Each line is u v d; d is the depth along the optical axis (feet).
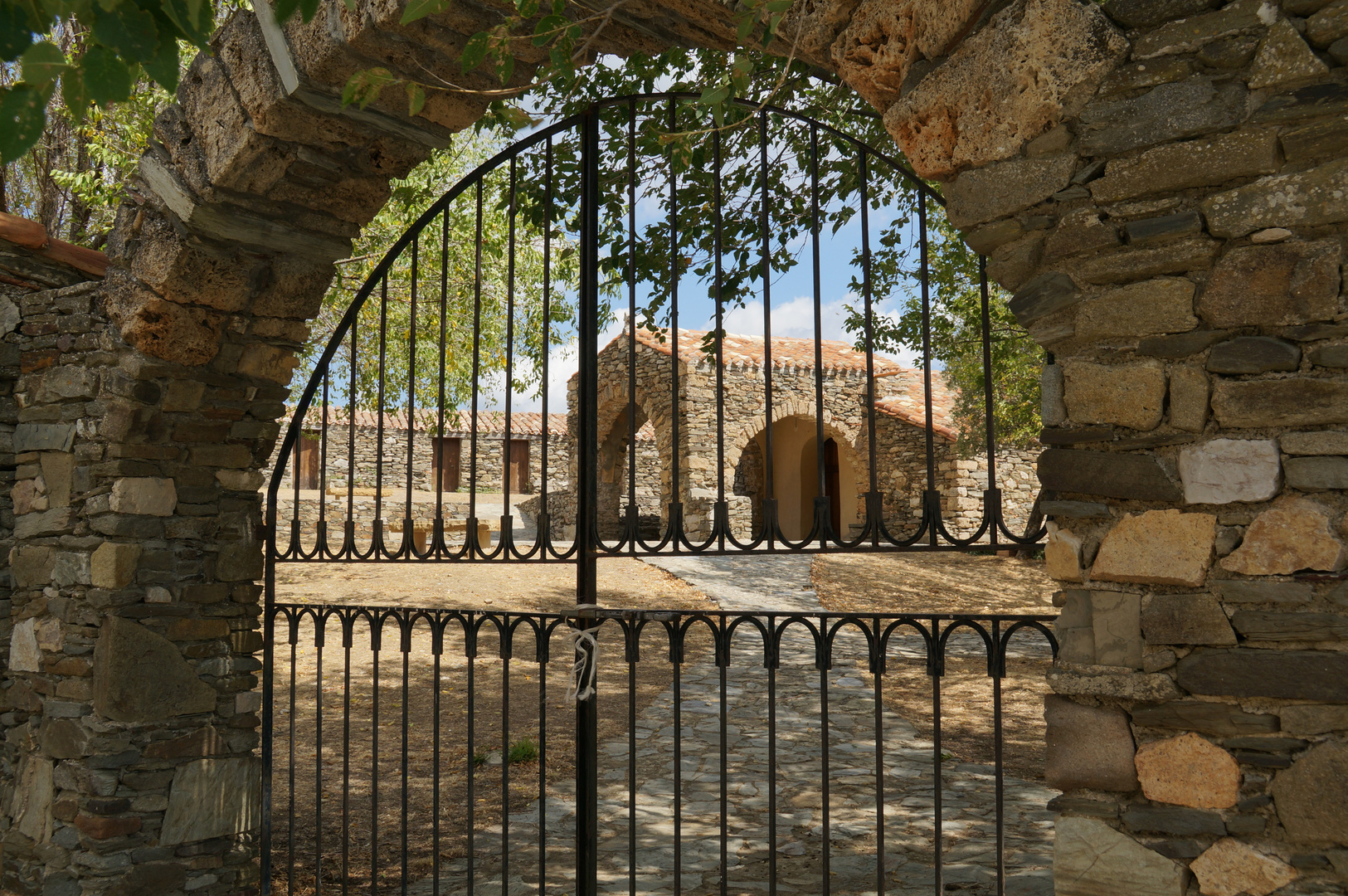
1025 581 39.37
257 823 13.20
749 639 30.63
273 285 12.05
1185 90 5.87
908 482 51.96
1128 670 6.04
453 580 37.47
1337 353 5.43
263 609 13.28
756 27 8.13
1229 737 5.71
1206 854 5.77
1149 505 6.05
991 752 18.99
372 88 8.49
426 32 9.33
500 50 8.81
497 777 17.92
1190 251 5.89
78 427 12.46
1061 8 6.22
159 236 11.20
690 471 50.75
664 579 39.73
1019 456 49.29
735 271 14.35
